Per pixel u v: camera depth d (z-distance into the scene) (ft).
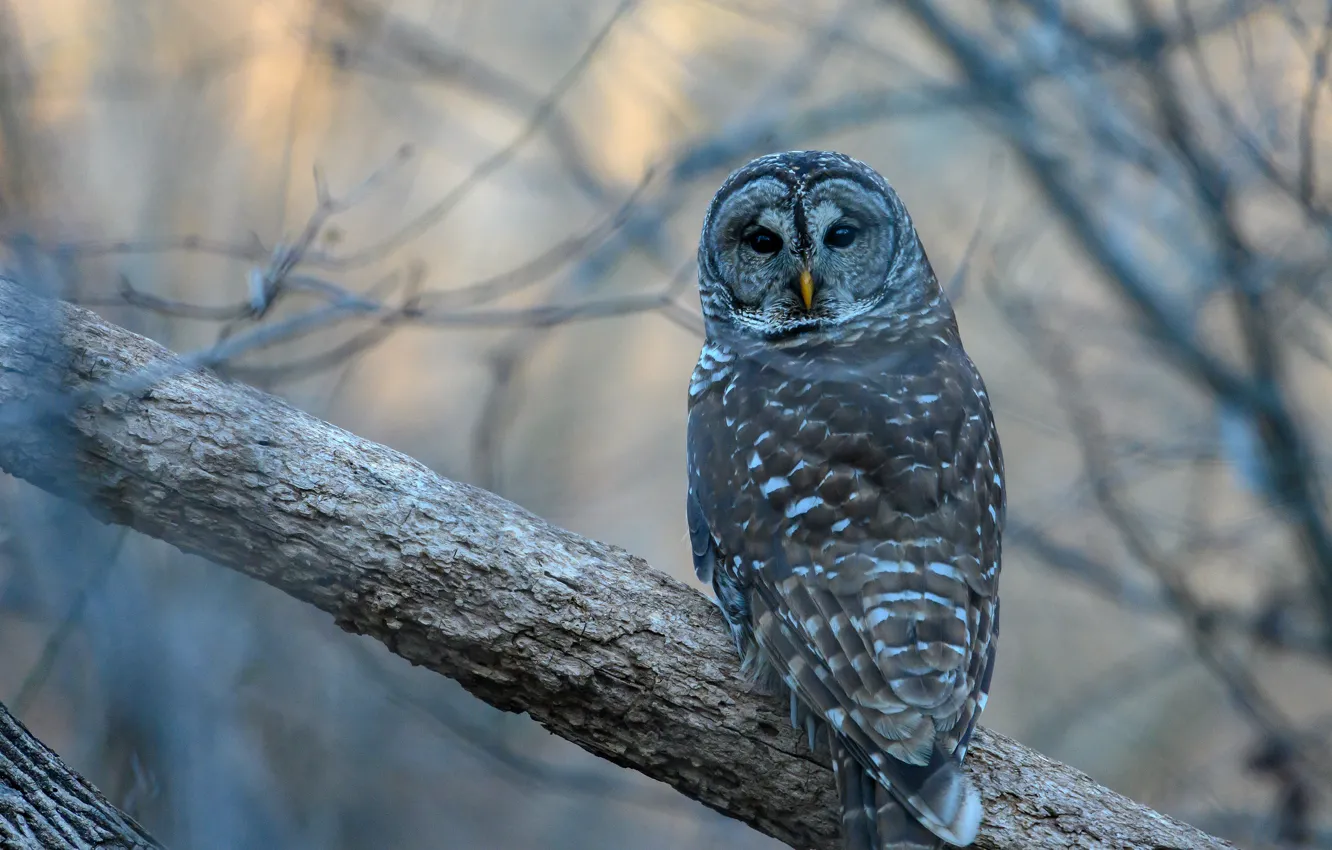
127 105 45.75
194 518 22.25
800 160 28.02
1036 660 57.72
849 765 21.25
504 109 46.98
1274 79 44.57
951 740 20.77
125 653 29.96
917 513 22.17
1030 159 45.21
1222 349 48.34
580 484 61.36
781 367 24.81
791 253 27.22
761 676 22.53
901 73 50.19
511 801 47.55
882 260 27.68
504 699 22.88
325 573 22.33
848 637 21.42
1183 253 44.78
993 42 47.57
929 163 55.67
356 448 22.91
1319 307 44.14
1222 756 49.26
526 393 59.77
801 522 22.31
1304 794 39.75
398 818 42.98
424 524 22.41
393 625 22.53
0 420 21.01
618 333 63.41
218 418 22.43
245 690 36.58
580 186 43.42
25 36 41.73
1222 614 43.65
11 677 33.53
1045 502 47.70
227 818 32.07
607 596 22.63
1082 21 46.14
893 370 24.63
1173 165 43.70
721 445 24.14
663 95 52.42
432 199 61.31
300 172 46.55
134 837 20.79
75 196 40.81
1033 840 21.89
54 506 29.19
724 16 51.98
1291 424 43.98
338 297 25.29
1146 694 52.34
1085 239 45.29
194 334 41.73
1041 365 44.93
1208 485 49.14
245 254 28.14
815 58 44.19
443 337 58.70
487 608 22.33
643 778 49.06
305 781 40.09
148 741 30.27
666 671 22.41
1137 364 52.85
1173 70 43.98
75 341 22.61
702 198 50.29
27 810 20.27
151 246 27.22
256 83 47.93
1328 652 43.91
